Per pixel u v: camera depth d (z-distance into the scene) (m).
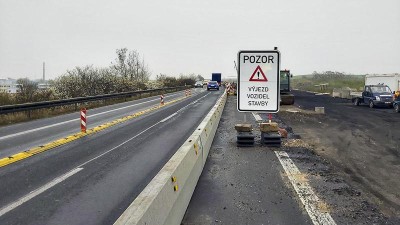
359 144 14.79
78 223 5.61
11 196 6.93
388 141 15.73
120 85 41.06
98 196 6.91
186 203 6.22
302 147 12.40
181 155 6.12
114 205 6.41
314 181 8.17
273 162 9.97
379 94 32.28
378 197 7.89
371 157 12.54
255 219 5.87
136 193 7.07
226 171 8.94
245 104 10.83
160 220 3.95
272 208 6.38
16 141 13.40
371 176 10.02
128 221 3.06
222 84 110.25
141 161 9.89
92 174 8.53
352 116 25.00
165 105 32.12
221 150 11.66
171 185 4.77
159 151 11.30
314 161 10.25
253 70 10.73
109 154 10.88
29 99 24.78
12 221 5.71
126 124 18.44
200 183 7.88
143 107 29.98
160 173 4.89
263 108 10.77
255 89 10.75
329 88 70.69
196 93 57.53
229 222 5.72
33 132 15.82
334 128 18.97
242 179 8.22
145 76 72.31
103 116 22.80
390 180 9.67
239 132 12.48
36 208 6.28
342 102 39.47
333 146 14.05
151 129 16.45
